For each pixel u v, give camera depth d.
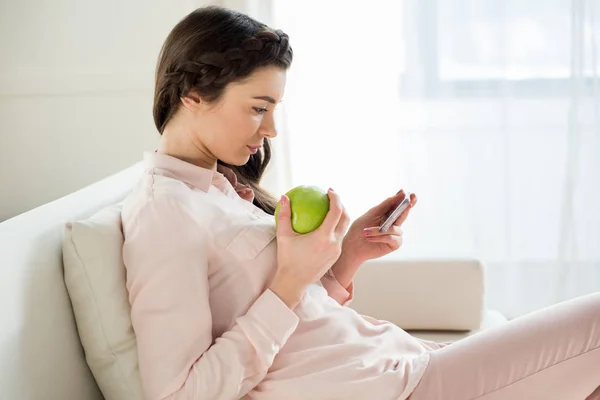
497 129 2.95
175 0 2.79
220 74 1.26
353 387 1.19
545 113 2.94
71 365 1.22
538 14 2.88
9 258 1.09
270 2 2.82
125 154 2.90
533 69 2.91
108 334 1.22
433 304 1.96
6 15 2.81
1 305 1.03
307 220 1.17
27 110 2.87
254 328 1.14
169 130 1.36
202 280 1.17
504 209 2.98
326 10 2.90
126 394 1.22
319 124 2.97
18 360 1.05
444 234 3.03
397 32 2.91
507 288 3.03
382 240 1.49
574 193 2.94
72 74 2.84
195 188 1.31
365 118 2.96
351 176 3.00
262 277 1.23
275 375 1.20
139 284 1.17
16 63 2.84
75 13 2.81
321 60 2.93
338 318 1.30
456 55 2.91
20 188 2.92
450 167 2.98
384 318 1.97
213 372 1.12
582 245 2.97
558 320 1.23
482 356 1.22
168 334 1.13
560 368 1.21
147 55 2.83
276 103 1.32
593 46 2.85
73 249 1.22
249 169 1.64
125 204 1.31
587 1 2.83
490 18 2.88
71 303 1.25
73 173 2.91
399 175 3.00
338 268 1.55
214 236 1.22
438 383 1.21
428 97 2.95
